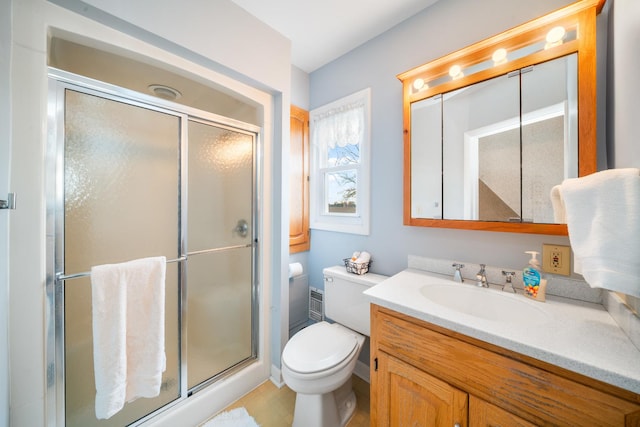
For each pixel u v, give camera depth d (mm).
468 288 1143
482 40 1142
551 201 958
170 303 1305
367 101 1662
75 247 999
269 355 1699
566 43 975
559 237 1040
